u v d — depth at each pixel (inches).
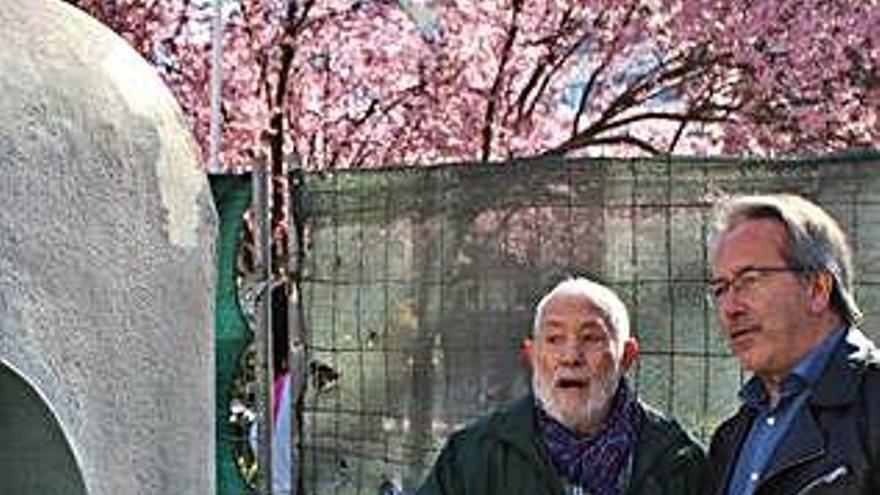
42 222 85.2
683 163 198.7
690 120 474.6
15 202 83.2
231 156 460.8
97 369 89.5
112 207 91.5
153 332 95.1
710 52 463.5
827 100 445.1
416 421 212.4
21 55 86.5
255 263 215.3
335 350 219.9
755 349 110.6
